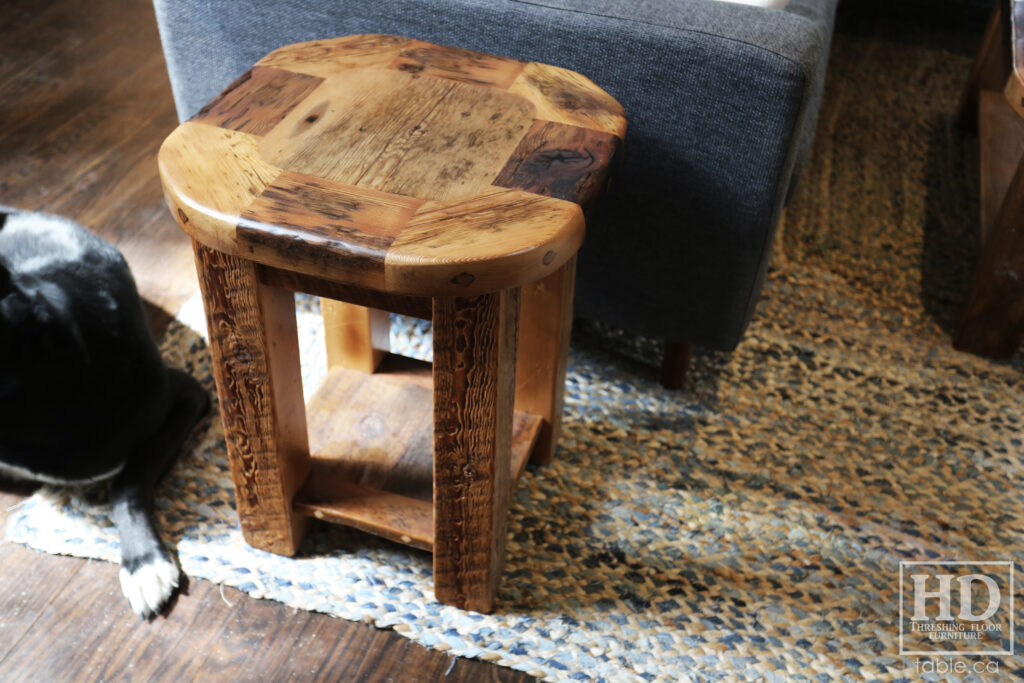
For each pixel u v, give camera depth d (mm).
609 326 1792
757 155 1272
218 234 917
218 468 1443
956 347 1790
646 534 1390
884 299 1897
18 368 1109
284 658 1203
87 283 1284
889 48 2834
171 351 1638
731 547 1379
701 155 1303
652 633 1253
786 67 1186
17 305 1089
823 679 1213
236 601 1267
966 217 2148
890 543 1402
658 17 1250
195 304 1738
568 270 1231
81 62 2451
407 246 878
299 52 1223
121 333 1278
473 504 1117
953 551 1397
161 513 1365
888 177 2262
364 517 1223
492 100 1135
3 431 1173
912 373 1727
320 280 992
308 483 1272
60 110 2262
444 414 1029
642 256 1447
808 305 1869
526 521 1394
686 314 1494
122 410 1271
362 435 1358
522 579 1311
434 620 1251
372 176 982
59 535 1326
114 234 1901
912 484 1504
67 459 1248
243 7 1421
